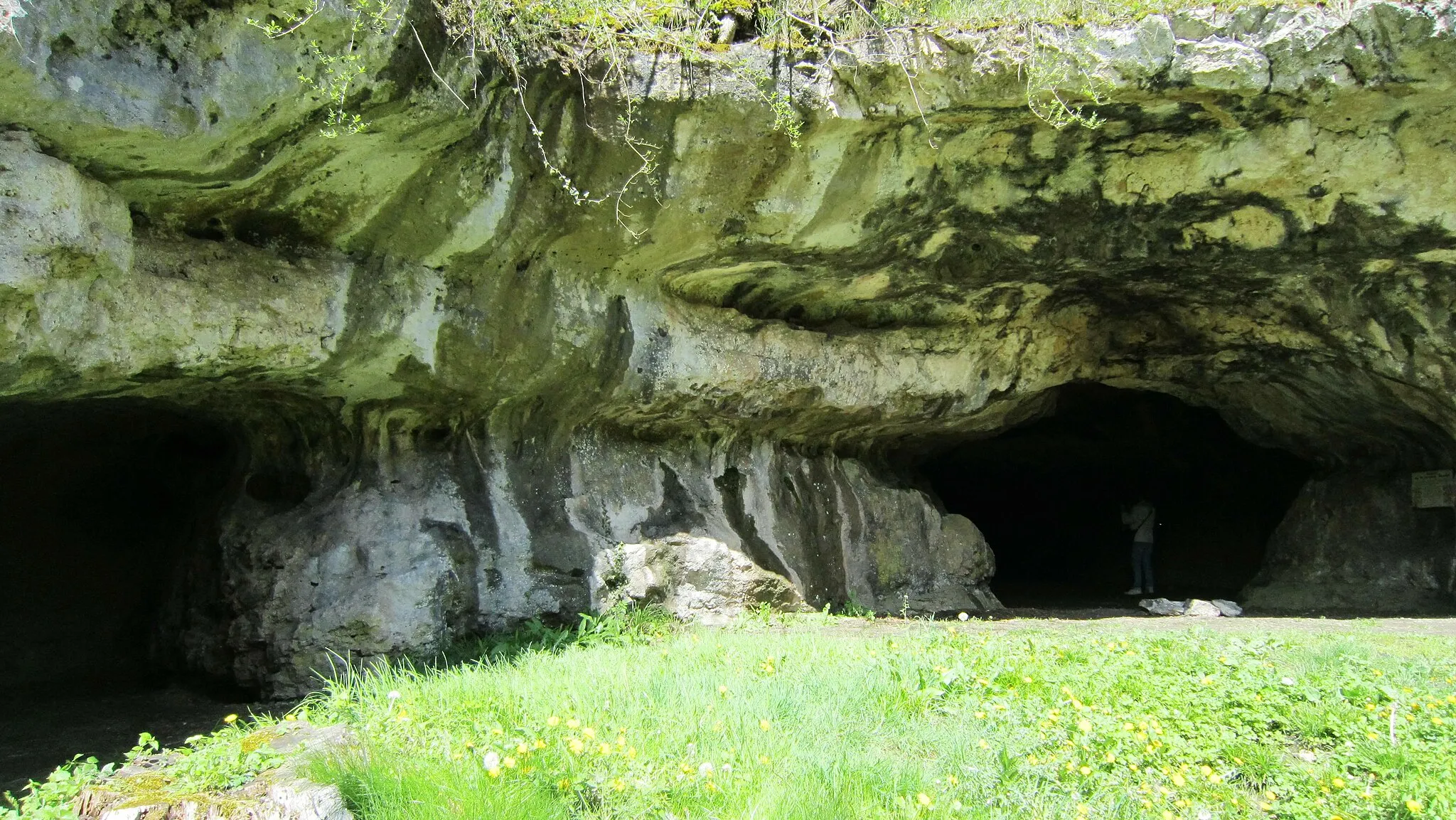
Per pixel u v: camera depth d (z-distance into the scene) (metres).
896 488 11.14
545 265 7.29
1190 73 7.02
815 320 9.61
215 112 5.04
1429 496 10.64
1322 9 7.04
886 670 5.52
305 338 6.23
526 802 3.68
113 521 8.55
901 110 7.04
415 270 6.63
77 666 7.98
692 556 8.42
